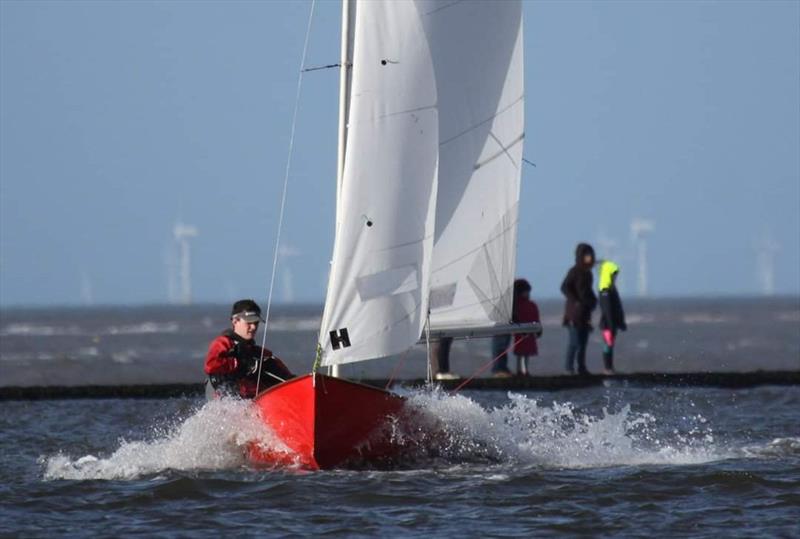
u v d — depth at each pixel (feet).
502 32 226.79
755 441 222.69
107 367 519.19
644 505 163.43
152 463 197.67
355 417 189.78
